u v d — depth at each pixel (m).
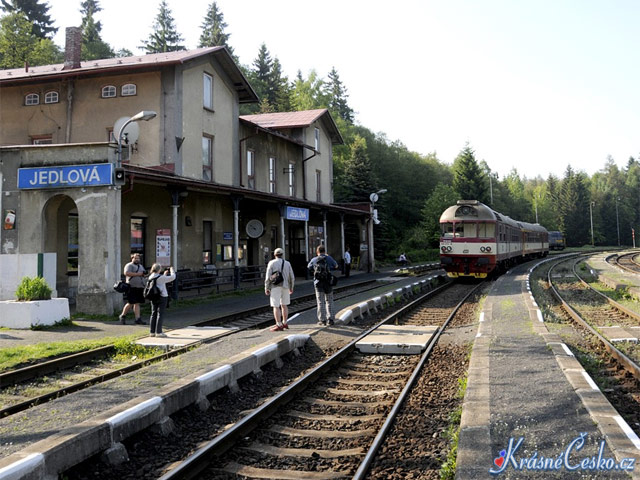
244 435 5.88
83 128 22.39
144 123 21.75
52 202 15.70
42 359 9.48
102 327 12.99
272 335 10.91
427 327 12.62
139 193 20.19
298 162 33.81
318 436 5.95
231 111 25.91
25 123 23.16
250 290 21.84
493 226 26.05
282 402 7.02
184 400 6.48
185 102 22.08
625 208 116.56
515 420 5.53
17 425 5.71
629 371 8.30
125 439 5.51
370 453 5.18
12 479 4.10
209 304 17.48
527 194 119.12
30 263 14.51
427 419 6.36
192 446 5.66
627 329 11.85
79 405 6.40
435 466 4.99
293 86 83.69
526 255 43.88
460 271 26.69
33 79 22.47
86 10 76.44
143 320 14.04
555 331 11.42
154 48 74.81
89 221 14.98
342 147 63.88
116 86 22.19
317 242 36.00
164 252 20.66
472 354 8.93
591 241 102.88
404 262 47.28
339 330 12.33
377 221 38.09
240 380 8.09
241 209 27.58
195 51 23.78
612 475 4.18
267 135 29.98
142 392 6.86
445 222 26.88
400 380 8.41
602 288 22.22
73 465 4.77
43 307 12.86
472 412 5.83
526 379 7.14
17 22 49.59
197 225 23.33
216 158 24.55
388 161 69.88
